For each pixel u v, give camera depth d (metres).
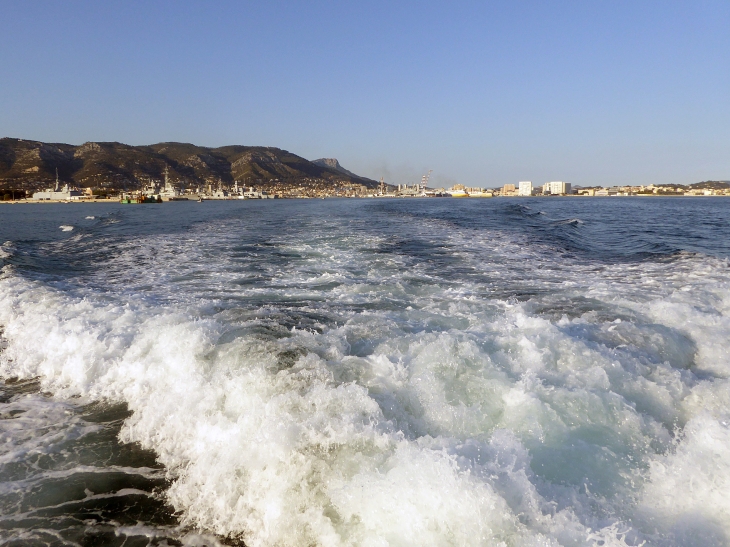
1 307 8.46
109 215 43.91
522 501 2.96
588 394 4.09
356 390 4.16
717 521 2.82
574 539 2.71
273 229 23.59
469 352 4.92
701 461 3.25
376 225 24.88
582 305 7.65
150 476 3.97
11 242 18.45
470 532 2.82
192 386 4.79
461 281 9.92
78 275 11.55
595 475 3.25
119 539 3.28
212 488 3.64
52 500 3.67
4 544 3.23
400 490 3.06
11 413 5.06
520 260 12.83
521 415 3.88
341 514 3.14
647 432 3.72
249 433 3.90
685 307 6.94
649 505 2.98
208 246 16.88
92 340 6.17
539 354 4.90
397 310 7.48
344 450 3.55
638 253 14.12
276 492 3.37
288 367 4.71
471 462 3.21
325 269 11.61
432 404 4.10
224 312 7.29
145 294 9.12
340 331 6.06
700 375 4.91
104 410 5.11
